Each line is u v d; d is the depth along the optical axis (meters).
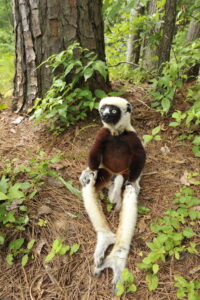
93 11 1.42
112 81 1.80
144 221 1.08
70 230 1.06
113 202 1.13
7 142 1.40
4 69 1.97
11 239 1.04
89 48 1.45
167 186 1.19
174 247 0.99
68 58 1.40
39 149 1.36
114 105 1.13
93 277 0.96
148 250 1.00
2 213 1.05
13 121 1.54
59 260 1.00
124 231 1.02
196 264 0.96
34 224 1.07
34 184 1.17
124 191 1.12
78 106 1.46
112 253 0.99
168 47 1.55
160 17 1.69
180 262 0.97
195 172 1.22
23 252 1.01
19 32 1.46
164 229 1.01
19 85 1.57
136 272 0.96
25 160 1.29
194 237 1.02
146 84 1.80
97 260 0.98
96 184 1.19
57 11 1.36
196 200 1.09
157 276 0.94
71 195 1.17
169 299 0.90
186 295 0.89
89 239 1.04
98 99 1.51
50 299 0.92
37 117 1.35
